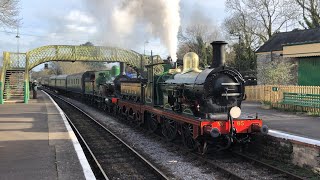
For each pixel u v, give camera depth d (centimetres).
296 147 916
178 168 917
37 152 929
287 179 812
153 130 1433
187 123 1079
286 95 1967
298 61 2617
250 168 912
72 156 884
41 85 8569
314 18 3706
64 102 3316
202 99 1002
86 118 2036
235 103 1029
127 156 1068
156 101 1381
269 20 4138
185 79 1131
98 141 1314
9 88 2955
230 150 1096
